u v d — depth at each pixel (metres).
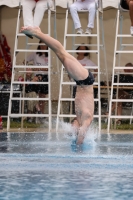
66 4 26.38
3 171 11.20
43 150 15.21
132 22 24.09
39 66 25.91
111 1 25.83
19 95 29.62
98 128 25.16
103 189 9.08
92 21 25.58
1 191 8.89
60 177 10.41
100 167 11.81
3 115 30.00
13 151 14.92
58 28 30.72
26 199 8.17
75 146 16.39
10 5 26.38
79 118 15.83
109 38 30.47
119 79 28.86
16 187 9.27
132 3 23.70
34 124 28.20
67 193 8.70
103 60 30.45
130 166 11.96
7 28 30.58
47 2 25.66
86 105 15.59
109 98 27.67
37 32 15.59
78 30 25.69
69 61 15.29
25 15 25.70
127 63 29.16
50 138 19.61
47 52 27.80
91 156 13.66
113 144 17.27
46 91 29.00
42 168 11.65
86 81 15.30
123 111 30.45
